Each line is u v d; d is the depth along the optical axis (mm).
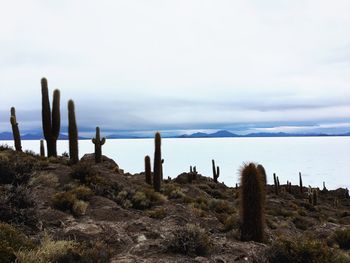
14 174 13930
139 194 16391
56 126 23188
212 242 9570
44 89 22719
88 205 13297
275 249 8312
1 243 6598
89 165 17672
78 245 8273
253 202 10695
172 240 8859
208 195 27156
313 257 7992
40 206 11703
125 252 8867
